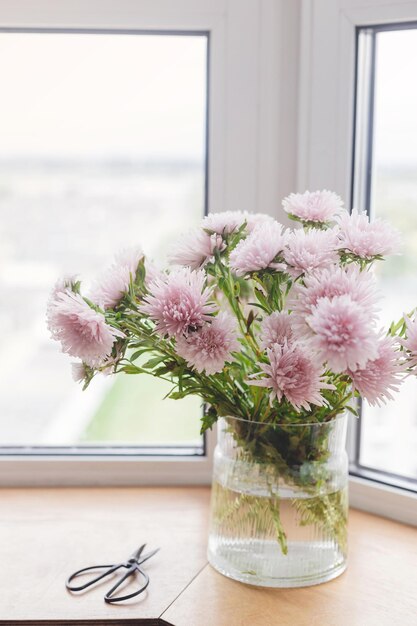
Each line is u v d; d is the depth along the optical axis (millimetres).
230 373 1200
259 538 1214
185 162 1541
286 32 1453
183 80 1515
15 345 1604
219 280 1183
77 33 1496
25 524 1387
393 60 1418
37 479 1530
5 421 1598
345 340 1019
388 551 1316
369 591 1217
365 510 1441
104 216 1573
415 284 1434
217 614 1166
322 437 1191
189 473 1537
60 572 1255
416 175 1421
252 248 1109
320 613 1169
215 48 1465
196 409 1570
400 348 1123
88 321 1081
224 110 1478
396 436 1478
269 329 1110
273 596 1204
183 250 1179
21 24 1467
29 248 1582
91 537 1349
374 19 1387
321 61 1421
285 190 1488
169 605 1184
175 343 1138
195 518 1415
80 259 1588
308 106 1437
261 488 1202
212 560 1269
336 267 1110
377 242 1104
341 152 1431
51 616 1160
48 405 1606
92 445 1564
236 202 1496
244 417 1207
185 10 1455
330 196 1173
